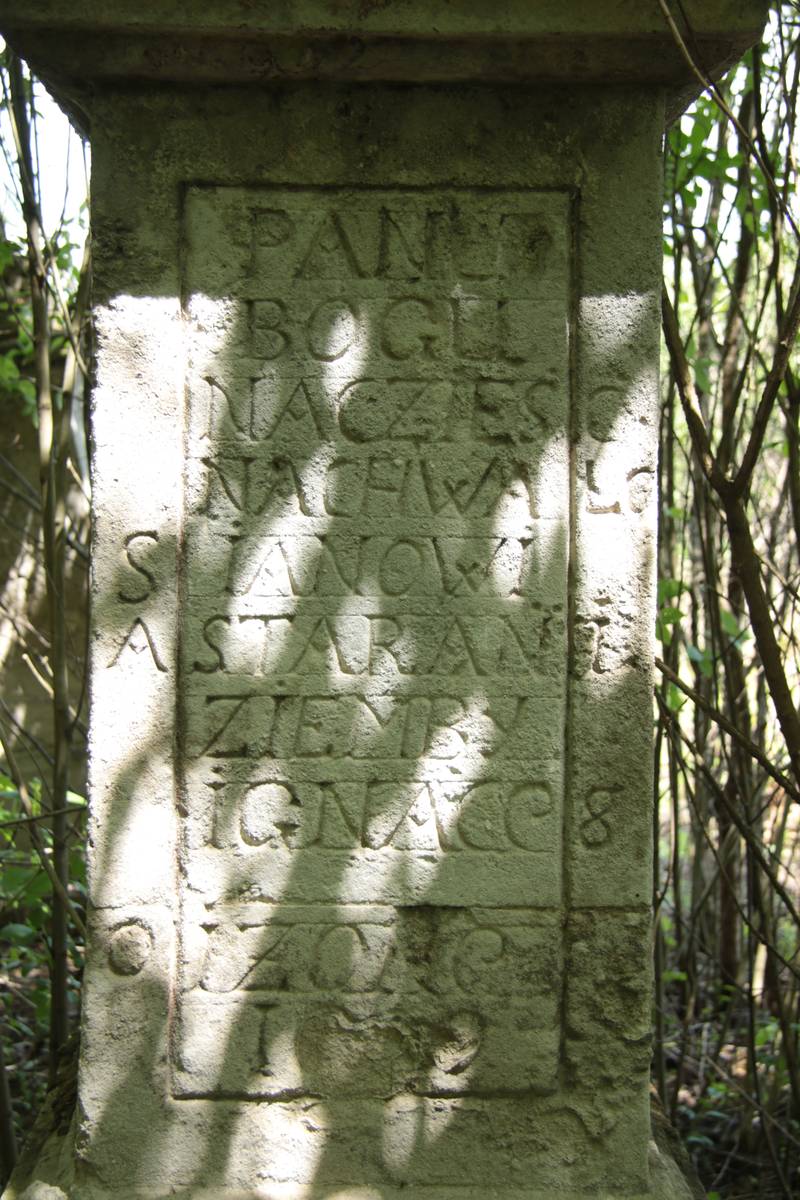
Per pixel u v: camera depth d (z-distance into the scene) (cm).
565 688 237
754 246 384
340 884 236
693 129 339
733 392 396
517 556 235
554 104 231
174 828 235
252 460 233
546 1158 238
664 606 362
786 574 421
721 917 476
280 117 230
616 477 235
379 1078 237
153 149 229
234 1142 235
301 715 235
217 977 235
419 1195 235
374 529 234
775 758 431
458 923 237
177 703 234
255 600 233
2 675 589
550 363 233
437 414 234
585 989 238
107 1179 233
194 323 231
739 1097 415
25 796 356
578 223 233
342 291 232
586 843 237
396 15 215
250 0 214
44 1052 433
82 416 536
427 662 235
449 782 236
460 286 233
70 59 222
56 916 347
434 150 231
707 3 219
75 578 579
